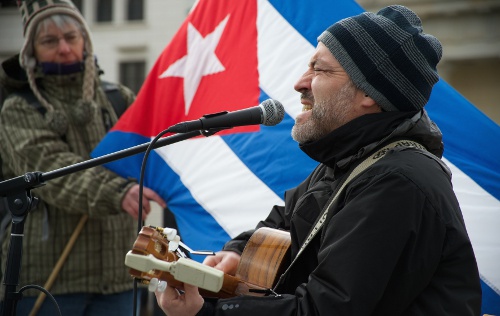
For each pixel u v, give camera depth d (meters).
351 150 2.00
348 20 2.04
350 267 1.74
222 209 3.19
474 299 1.82
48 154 3.41
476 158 2.96
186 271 1.72
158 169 3.35
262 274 2.13
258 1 3.33
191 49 3.40
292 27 3.26
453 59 11.26
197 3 3.46
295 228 2.07
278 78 3.22
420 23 2.08
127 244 3.54
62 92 3.56
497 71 10.94
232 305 1.83
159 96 3.40
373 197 1.80
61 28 3.51
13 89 3.64
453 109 3.00
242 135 3.22
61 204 3.35
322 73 2.04
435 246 1.78
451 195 1.87
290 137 3.14
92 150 3.53
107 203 3.33
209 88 3.33
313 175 2.32
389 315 1.78
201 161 3.27
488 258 2.87
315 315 1.75
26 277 3.39
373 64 1.98
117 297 3.50
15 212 2.19
